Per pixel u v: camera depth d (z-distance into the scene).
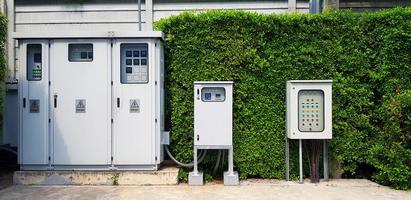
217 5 6.86
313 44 5.23
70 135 5.05
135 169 5.09
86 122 5.04
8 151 6.22
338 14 5.23
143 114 5.04
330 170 5.39
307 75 5.22
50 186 4.91
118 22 6.87
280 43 5.22
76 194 4.48
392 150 4.74
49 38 5.02
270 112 5.24
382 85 5.23
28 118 5.07
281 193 4.54
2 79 5.27
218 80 5.20
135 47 5.14
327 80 4.93
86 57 5.14
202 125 4.99
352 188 4.81
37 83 5.07
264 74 5.23
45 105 5.06
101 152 5.04
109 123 5.04
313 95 5.01
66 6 6.91
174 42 5.26
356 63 5.23
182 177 5.19
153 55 5.01
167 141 5.22
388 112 4.93
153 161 5.03
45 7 6.93
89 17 6.90
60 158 5.05
